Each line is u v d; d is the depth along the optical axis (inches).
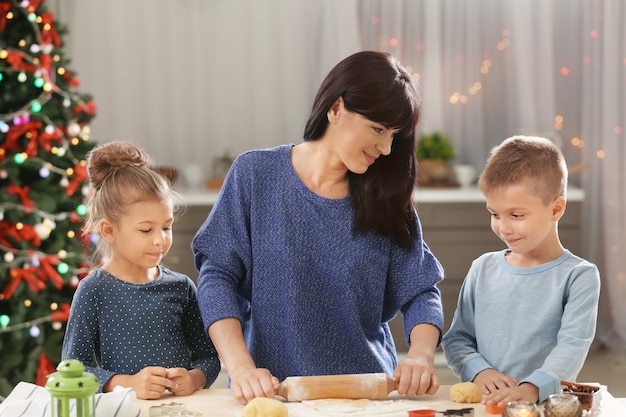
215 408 69.1
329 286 79.1
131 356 80.4
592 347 219.1
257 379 70.0
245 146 223.3
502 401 68.4
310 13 221.3
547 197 77.4
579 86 223.1
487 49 221.9
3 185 161.2
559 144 221.1
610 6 214.2
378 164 78.2
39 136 162.9
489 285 82.6
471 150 224.2
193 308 84.9
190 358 83.9
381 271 79.7
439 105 221.8
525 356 79.2
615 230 216.4
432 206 203.8
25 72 160.6
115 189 79.8
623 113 215.3
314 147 79.2
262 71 221.9
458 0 220.2
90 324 80.5
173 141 220.4
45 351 161.9
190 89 220.5
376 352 80.6
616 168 215.9
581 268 78.6
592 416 65.8
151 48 218.1
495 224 79.7
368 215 78.2
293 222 78.8
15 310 156.9
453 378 187.5
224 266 79.0
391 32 219.8
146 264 80.0
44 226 156.1
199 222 199.2
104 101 217.8
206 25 220.1
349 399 69.8
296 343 78.3
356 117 72.9
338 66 75.0
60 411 57.9
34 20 161.6
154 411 67.1
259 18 220.8
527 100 220.1
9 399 69.2
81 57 216.1
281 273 78.5
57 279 155.6
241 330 76.5
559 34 223.1
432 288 81.8
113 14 216.1
